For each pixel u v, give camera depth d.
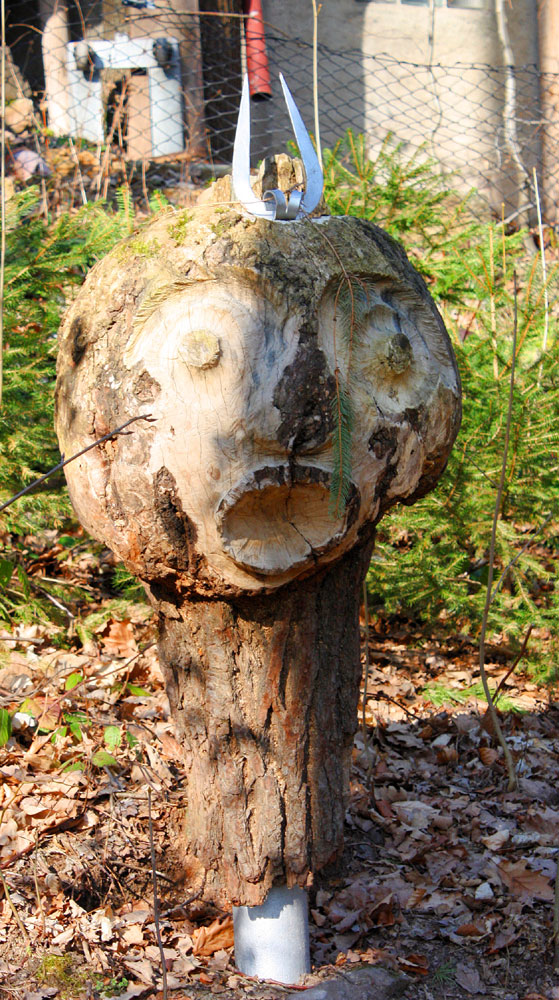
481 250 4.17
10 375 3.55
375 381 1.92
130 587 3.85
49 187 6.45
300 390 1.80
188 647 2.07
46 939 2.18
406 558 3.87
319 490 1.86
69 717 2.57
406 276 2.04
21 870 2.38
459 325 4.45
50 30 7.28
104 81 7.19
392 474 1.96
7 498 3.52
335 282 1.87
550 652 3.76
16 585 3.70
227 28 7.53
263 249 1.83
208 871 2.18
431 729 3.40
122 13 7.18
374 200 4.23
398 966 2.24
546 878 2.58
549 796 3.04
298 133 1.99
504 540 3.88
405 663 3.97
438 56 8.14
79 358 1.96
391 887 2.54
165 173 7.35
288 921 2.16
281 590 1.95
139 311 1.84
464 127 7.89
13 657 3.37
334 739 2.15
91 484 1.94
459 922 2.44
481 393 3.85
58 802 2.65
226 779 2.07
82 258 3.77
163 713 3.24
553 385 3.88
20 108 7.26
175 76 7.41
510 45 8.23
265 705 2.03
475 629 3.96
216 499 1.81
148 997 2.05
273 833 2.07
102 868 2.43
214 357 1.76
